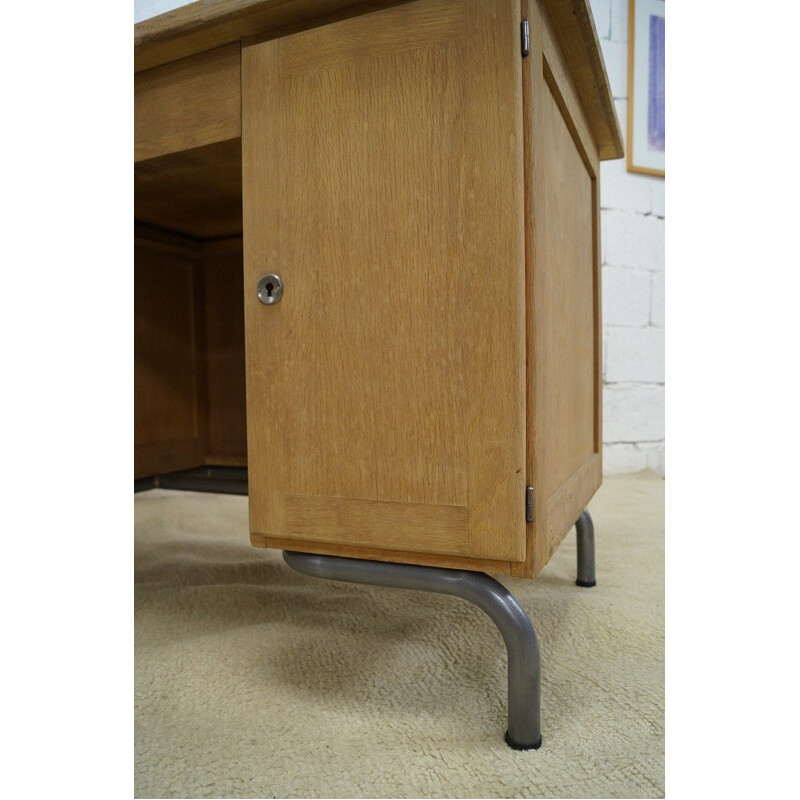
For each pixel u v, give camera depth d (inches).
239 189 34.4
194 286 47.7
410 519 22.7
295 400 24.3
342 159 23.3
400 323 22.6
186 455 47.0
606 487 70.2
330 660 29.0
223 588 38.3
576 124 31.1
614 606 35.1
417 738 23.0
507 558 21.4
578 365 33.4
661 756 21.8
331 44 23.4
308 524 24.3
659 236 78.7
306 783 20.5
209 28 24.8
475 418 21.6
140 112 28.0
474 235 21.4
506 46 20.8
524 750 22.1
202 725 23.8
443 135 21.8
